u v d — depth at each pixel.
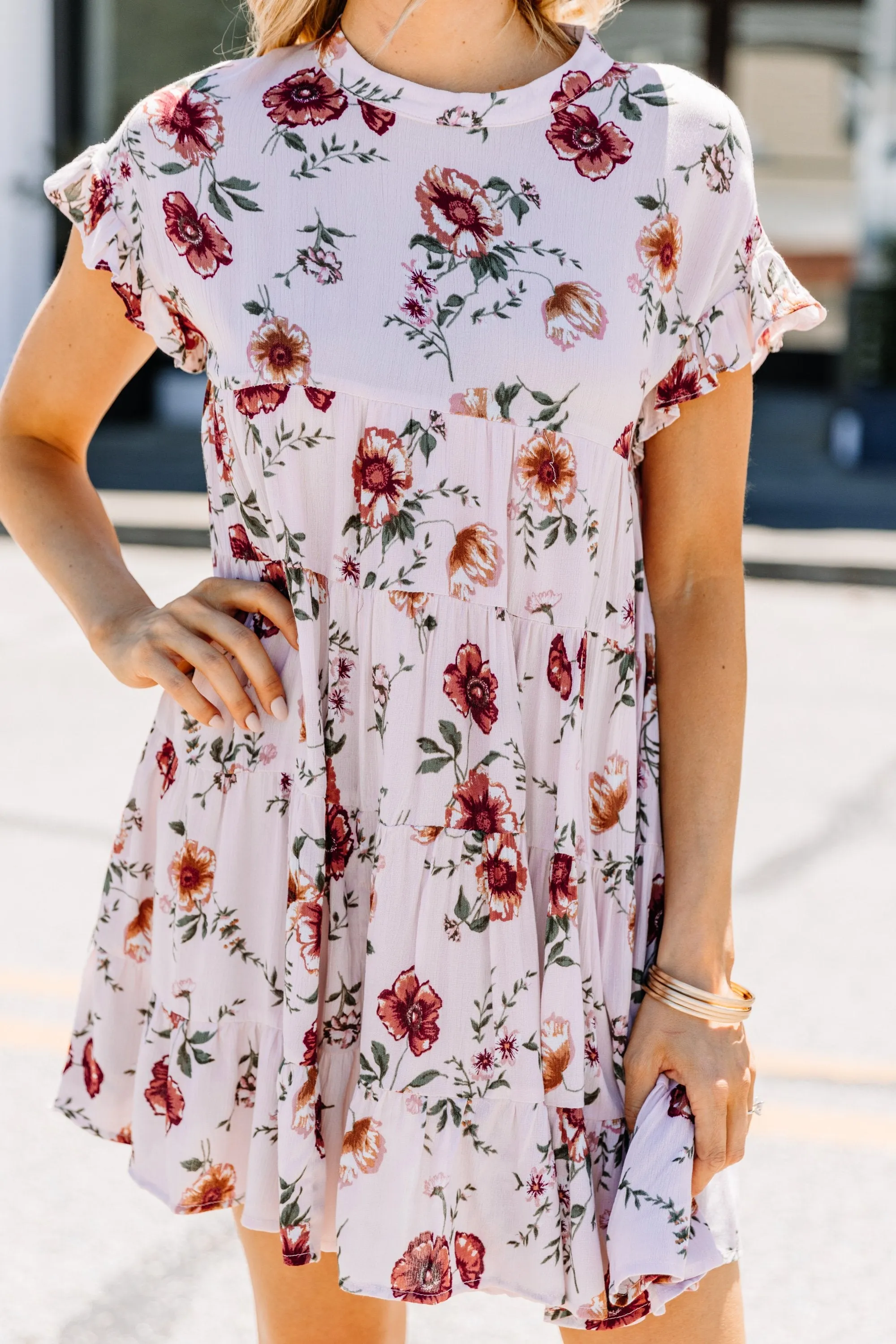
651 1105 1.43
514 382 1.40
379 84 1.45
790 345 17.45
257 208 1.45
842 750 5.48
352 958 1.47
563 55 1.50
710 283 1.47
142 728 5.67
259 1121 1.49
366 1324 1.61
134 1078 1.64
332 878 1.47
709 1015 1.43
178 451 12.07
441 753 1.42
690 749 1.49
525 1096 1.41
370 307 1.41
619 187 1.43
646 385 1.46
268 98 1.47
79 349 1.64
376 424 1.41
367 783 1.46
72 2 12.52
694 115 1.46
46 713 5.83
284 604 1.47
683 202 1.45
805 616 7.58
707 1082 1.42
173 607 1.52
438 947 1.43
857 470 11.92
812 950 3.86
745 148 1.50
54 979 3.70
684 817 1.48
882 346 12.20
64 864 4.36
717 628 1.50
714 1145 1.41
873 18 12.98
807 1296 2.62
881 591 8.17
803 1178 2.97
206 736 1.52
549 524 1.42
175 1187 1.52
